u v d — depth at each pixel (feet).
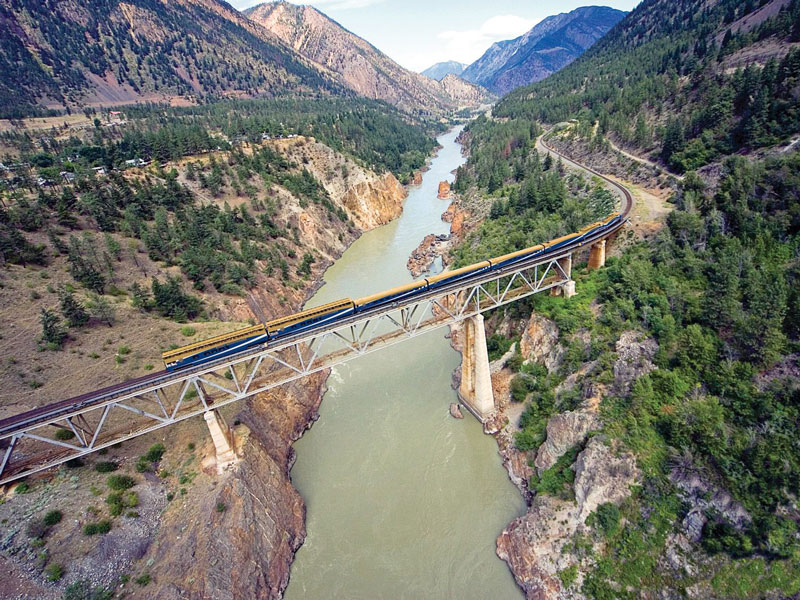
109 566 121.39
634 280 183.83
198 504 136.46
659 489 131.23
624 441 140.97
